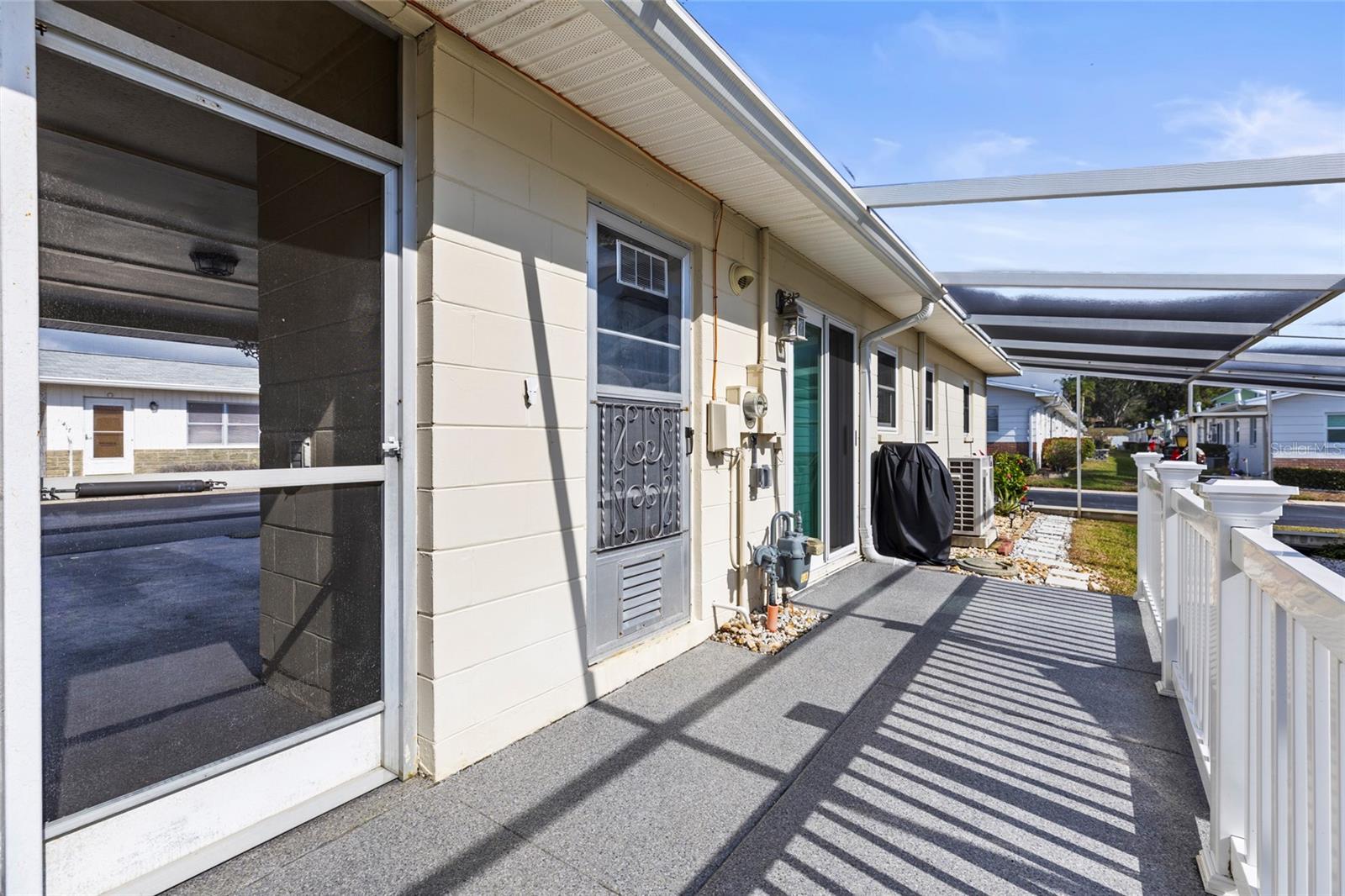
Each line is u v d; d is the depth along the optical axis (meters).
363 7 2.03
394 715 2.18
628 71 2.46
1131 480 22.42
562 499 2.74
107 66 1.53
